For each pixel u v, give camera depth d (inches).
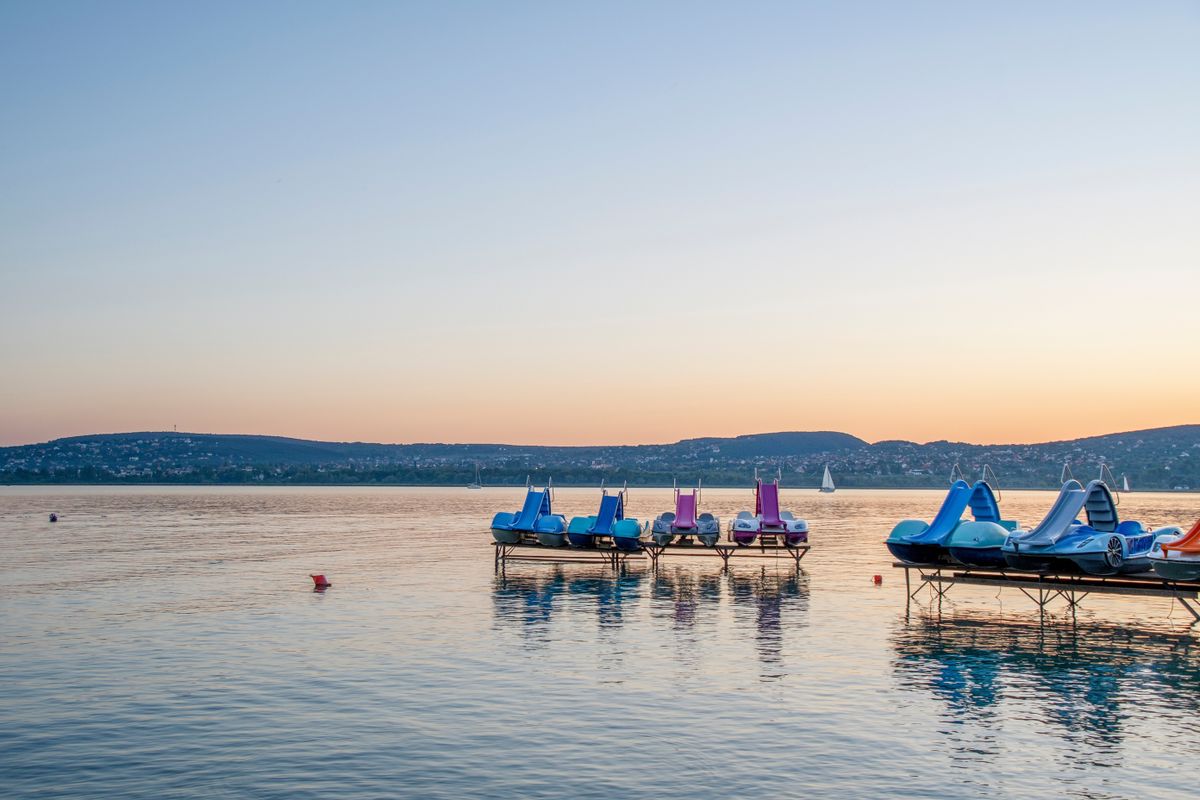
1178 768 613.9
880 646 1018.7
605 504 1809.8
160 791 572.1
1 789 575.5
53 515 3614.7
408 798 560.1
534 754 637.9
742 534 1790.1
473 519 4013.3
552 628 1118.4
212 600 1350.9
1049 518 1207.6
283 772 604.4
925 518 4441.4
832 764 619.5
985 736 681.6
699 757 631.8
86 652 968.3
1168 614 1256.8
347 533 2957.7
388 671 879.7
